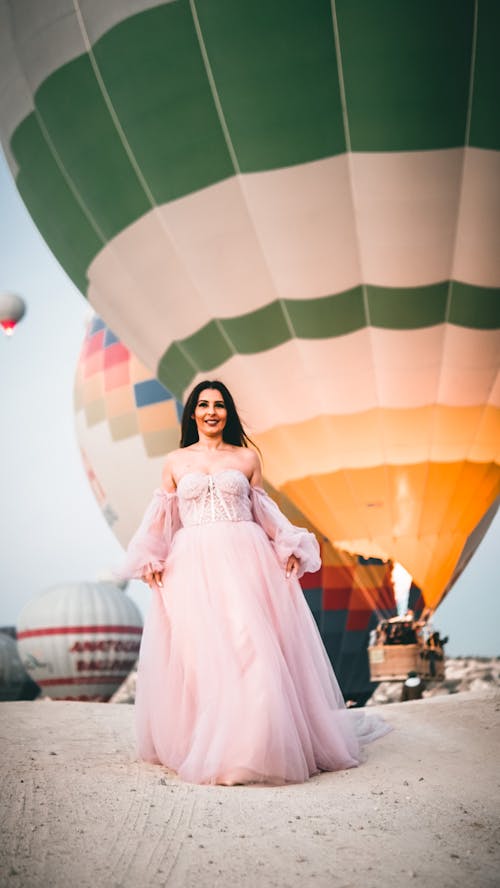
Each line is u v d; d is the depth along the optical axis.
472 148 8.55
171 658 3.90
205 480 4.11
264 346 9.98
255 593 3.91
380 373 9.99
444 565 11.12
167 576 4.04
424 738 4.22
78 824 2.63
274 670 3.63
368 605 14.26
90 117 9.18
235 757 3.38
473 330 9.63
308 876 2.19
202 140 8.92
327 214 9.09
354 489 10.61
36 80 9.29
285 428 10.45
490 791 3.13
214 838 2.50
